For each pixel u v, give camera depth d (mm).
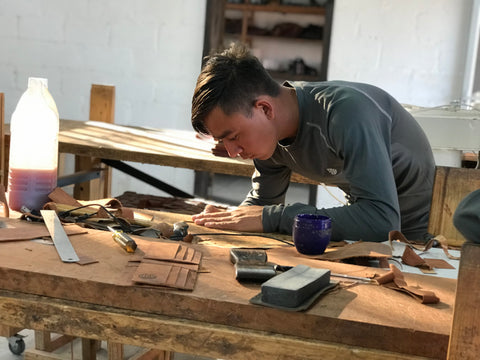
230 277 1116
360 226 1437
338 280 1137
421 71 4027
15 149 1521
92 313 1029
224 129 1393
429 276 1195
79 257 1156
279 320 983
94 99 3348
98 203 1637
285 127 1508
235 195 5402
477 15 3875
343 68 4113
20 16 4273
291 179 2273
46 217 1386
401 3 3984
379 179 1435
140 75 4277
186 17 4168
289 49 6023
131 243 1206
